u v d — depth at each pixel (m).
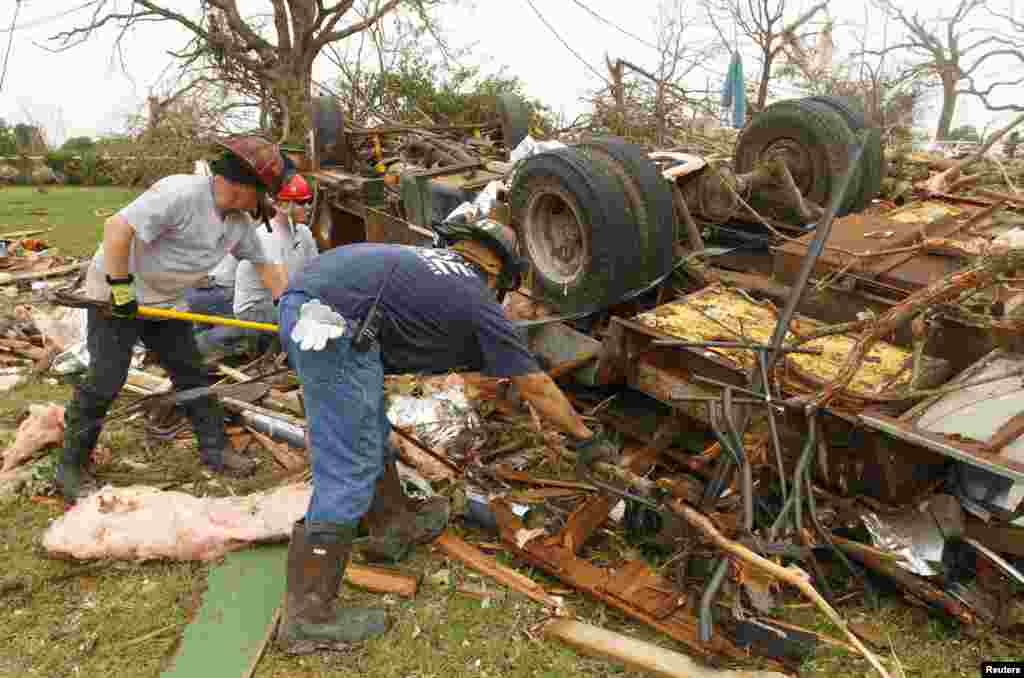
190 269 3.44
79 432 3.61
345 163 7.68
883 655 2.70
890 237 3.90
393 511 3.25
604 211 3.79
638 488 2.80
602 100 9.80
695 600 2.81
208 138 14.89
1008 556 2.89
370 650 2.76
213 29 18.06
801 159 5.00
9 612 2.96
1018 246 2.79
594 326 4.27
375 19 16.94
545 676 2.65
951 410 2.85
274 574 3.20
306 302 2.61
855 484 2.99
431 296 2.64
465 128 8.58
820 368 3.21
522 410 4.39
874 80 12.36
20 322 5.98
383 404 3.08
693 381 3.45
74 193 15.40
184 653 2.77
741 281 4.12
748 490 2.63
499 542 3.38
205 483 3.88
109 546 3.24
